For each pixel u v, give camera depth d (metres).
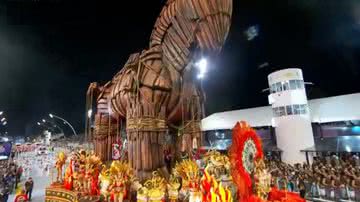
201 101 5.16
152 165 4.48
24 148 57.00
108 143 7.48
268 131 28.31
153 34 5.26
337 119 23.62
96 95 8.32
